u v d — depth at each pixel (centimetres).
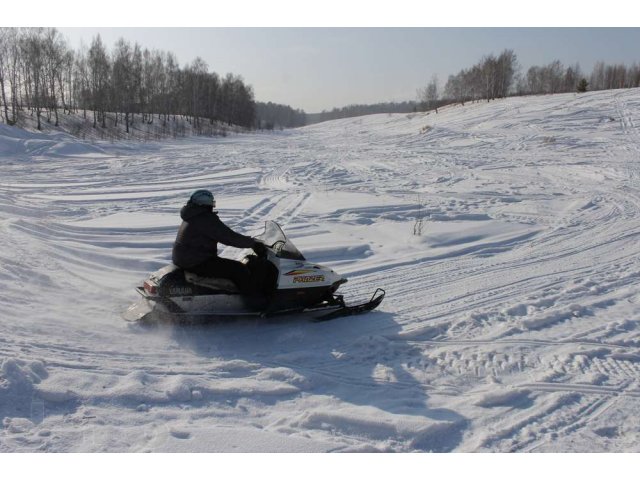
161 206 1248
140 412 381
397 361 491
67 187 1611
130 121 5750
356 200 1348
